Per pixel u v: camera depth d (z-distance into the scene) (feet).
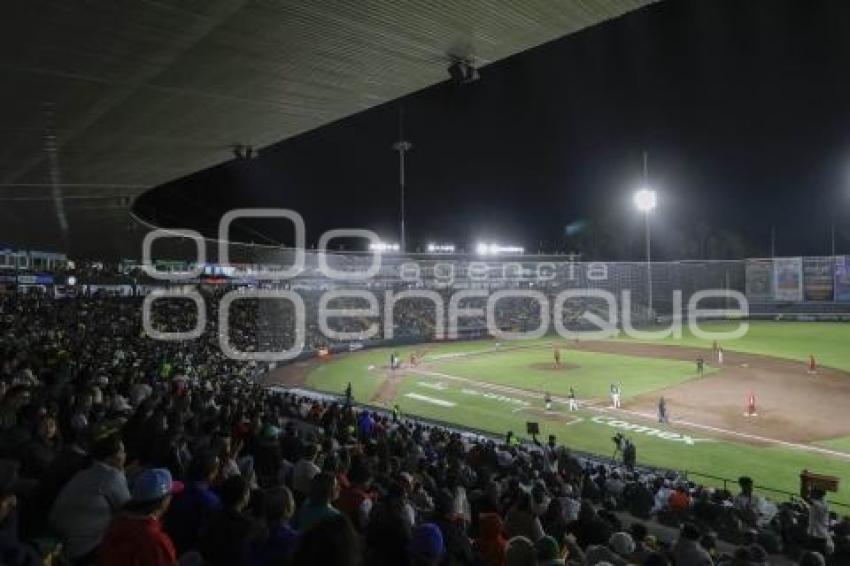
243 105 35.40
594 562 21.67
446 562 19.11
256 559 14.58
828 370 133.90
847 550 33.01
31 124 37.78
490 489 34.63
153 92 32.55
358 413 81.00
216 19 23.91
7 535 14.08
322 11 23.45
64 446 26.45
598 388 118.42
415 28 25.35
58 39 25.16
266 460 29.84
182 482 22.71
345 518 8.70
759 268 255.91
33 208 77.15
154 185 63.82
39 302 150.30
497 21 24.64
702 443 81.20
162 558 12.98
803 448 78.48
